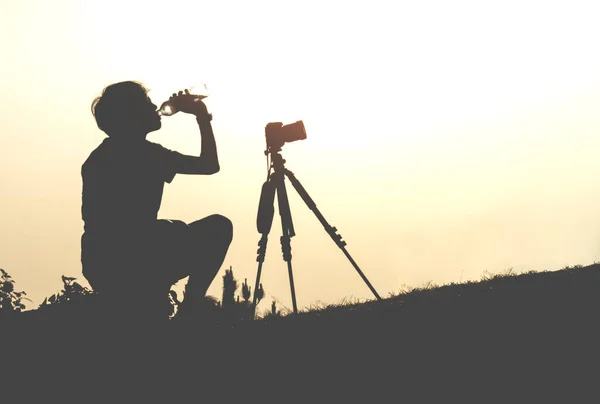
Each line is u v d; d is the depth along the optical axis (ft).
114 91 25.20
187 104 26.12
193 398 23.27
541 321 26.48
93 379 23.71
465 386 22.79
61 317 25.09
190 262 25.61
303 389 23.43
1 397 23.00
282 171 34.17
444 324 26.94
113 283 24.58
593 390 21.89
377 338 26.21
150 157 25.14
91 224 24.80
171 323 25.84
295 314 31.58
